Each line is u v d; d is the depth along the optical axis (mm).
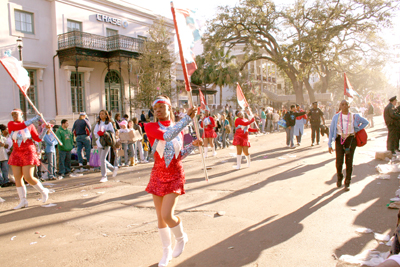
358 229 4086
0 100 16062
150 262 3523
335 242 3768
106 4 20594
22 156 5824
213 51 32406
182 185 3387
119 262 3553
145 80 18219
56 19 18031
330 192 5973
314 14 30562
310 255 3463
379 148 11242
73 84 19312
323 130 13398
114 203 6062
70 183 8359
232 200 5781
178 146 3381
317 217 4641
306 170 8164
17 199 6695
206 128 12109
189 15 3781
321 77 40375
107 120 8391
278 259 3404
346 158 6020
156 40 18922
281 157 10633
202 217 4922
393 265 1509
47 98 18047
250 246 3773
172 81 20266
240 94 9016
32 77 17500
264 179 7387
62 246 4078
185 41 3674
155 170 3379
